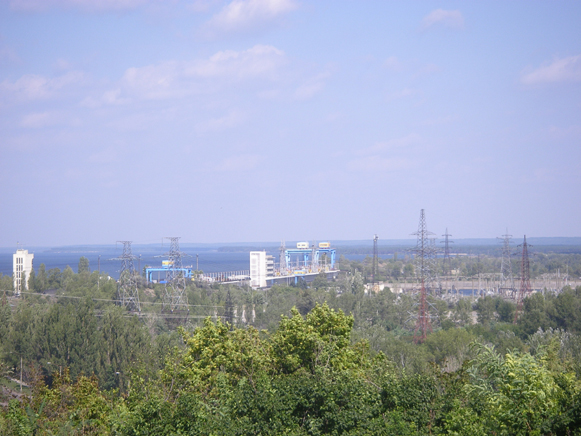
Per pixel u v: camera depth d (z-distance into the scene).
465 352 77.19
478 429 22.94
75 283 150.25
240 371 33.72
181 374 31.91
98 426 28.89
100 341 75.81
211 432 25.31
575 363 39.06
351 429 24.83
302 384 26.83
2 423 26.47
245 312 120.62
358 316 125.44
